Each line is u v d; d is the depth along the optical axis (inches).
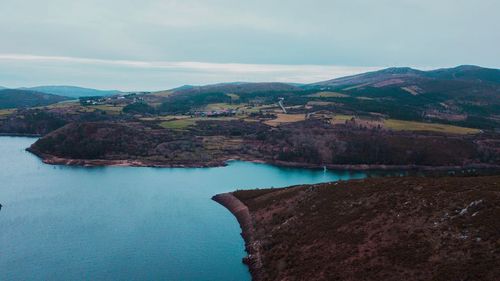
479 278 2037.4
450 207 2733.8
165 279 3171.8
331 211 3511.3
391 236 2706.7
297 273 2787.9
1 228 4402.1
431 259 2322.8
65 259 3558.1
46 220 4709.6
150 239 4074.8
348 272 2522.1
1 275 3235.7
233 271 3287.4
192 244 3929.6
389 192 3348.9
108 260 3535.9
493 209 2498.8
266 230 3878.0
